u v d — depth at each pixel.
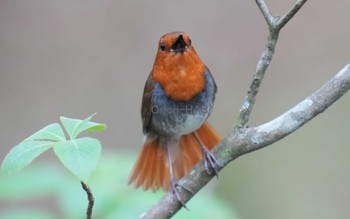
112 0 15.06
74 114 13.55
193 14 14.75
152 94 7.47
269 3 14.60
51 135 4.10
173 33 7.20
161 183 8.08
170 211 5.79
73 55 14.45
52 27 14.87
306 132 12.12
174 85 7.28
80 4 15.09
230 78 13.88
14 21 14.91
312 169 11.77
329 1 14.56
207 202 6.56
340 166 11.72
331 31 14.27
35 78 14.19
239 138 5.68
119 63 14.30
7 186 6.19
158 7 14.91
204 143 8.17
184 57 7.17
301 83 13.59
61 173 6.48
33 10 15.03
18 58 14.45
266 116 13.06
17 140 13.18
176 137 8.04
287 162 11.84
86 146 3.85
